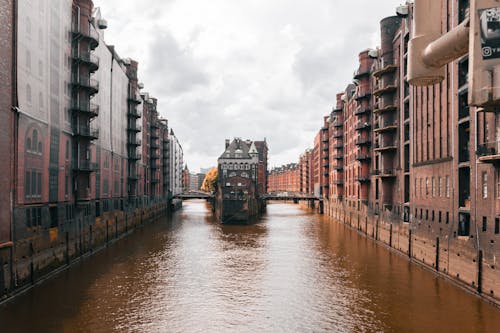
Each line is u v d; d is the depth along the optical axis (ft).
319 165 355.56
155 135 278.05
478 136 81.87
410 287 92.07
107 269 111.04
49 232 100.99
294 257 131.03
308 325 69.97
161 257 130.21
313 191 442.91
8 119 81.61
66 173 115.44
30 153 91.40
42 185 97.86
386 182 150.61
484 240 79.46
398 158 142.20
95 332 66.23
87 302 81.30
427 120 113.09
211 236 184.65
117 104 184.34
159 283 96.89
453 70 94.79
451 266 95.09
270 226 231.71
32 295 84.94
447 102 99.50
